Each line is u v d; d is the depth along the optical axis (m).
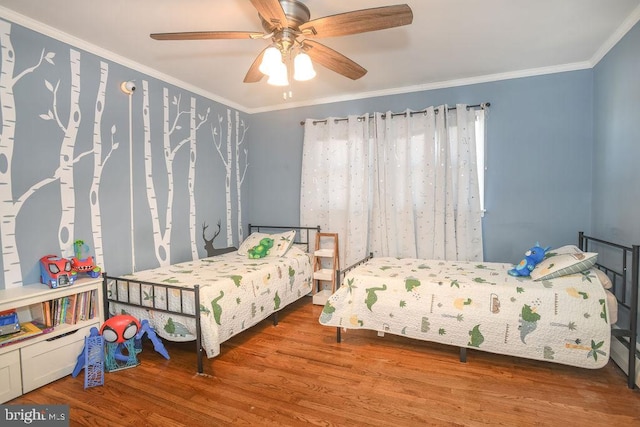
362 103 3.85
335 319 2.69
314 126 4.05
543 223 3.22
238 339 2.81
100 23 2.31
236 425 1.74
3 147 2.17
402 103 3.67
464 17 2.26
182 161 3.48
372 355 2.51
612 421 1.75
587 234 3.09
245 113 4.39
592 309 2.12
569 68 3.08
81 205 2.59
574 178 3.11
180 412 1.85
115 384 2.13
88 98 2.63
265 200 4.42
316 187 4.06
